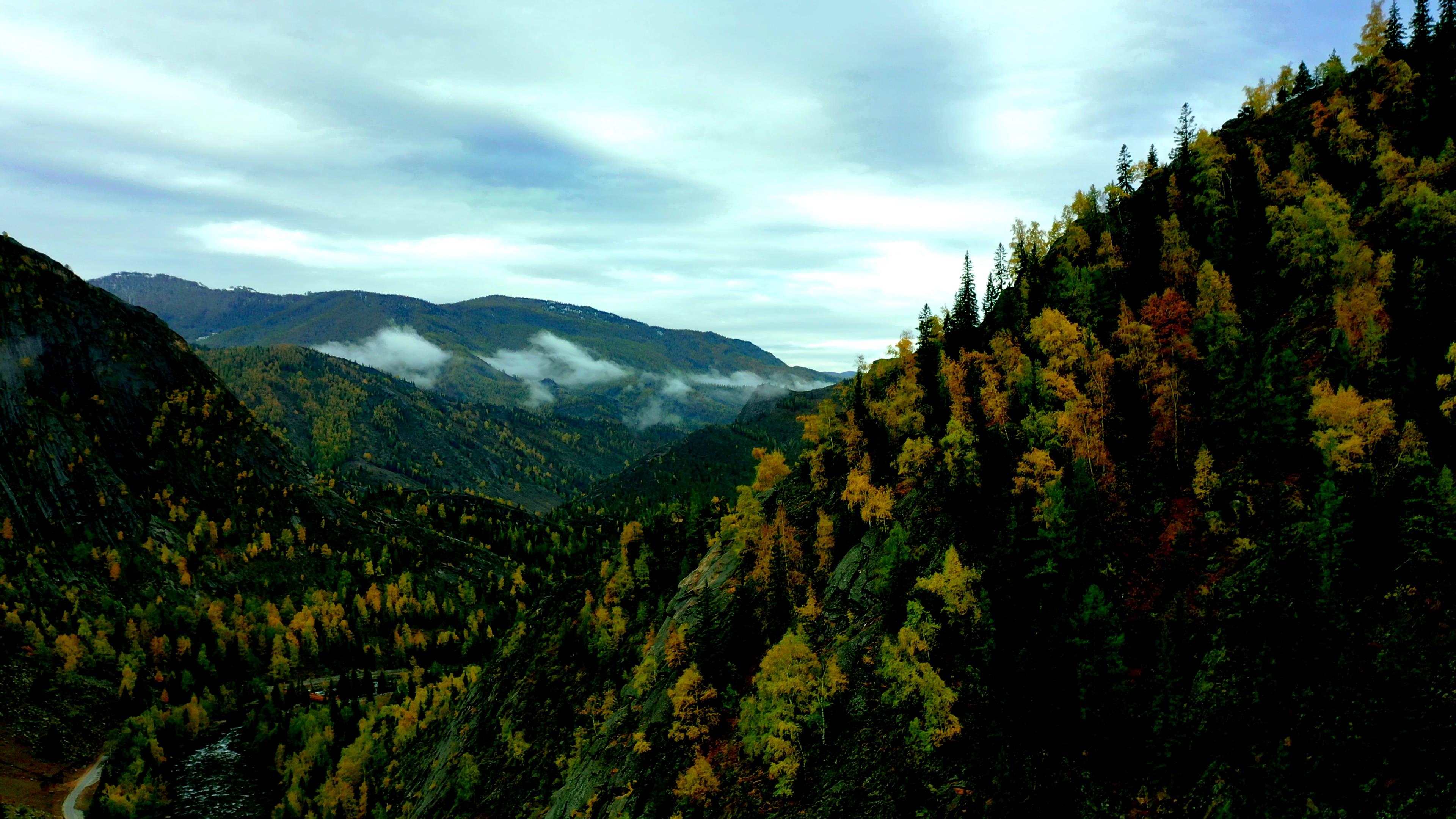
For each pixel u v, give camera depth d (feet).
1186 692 144.36
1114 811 136.87
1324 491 142.10
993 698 170.50
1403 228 209.87
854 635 229.25
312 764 508.94
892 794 173.37
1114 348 242.78
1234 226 272.92
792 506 342.64
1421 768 107.14
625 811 248.52
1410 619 123.24
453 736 440.45
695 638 306.14
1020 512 200.75
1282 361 182.39
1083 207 361.30
